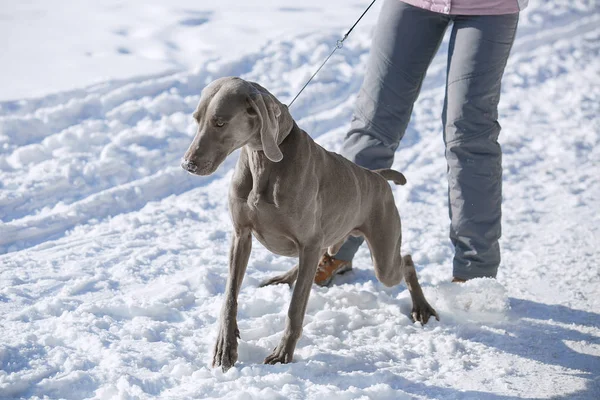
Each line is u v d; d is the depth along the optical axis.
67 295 4.60
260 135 3.67
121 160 7.04
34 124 7.46
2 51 9.77
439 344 4.36
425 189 7.39
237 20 12.05
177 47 10.59
